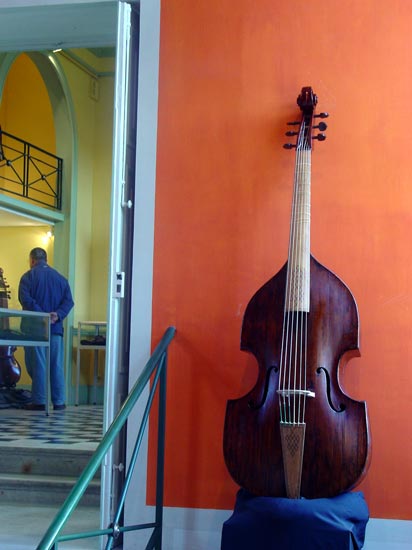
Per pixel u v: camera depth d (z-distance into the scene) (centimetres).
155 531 352
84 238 1094
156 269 382
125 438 387
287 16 382
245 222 378
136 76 404
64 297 841
